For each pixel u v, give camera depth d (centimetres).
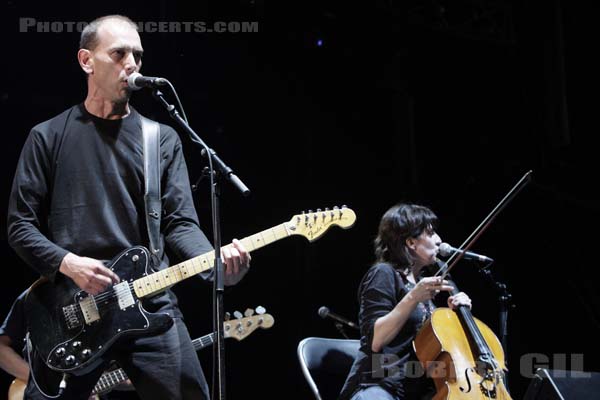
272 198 652
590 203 636
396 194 666
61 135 262
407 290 340
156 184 263
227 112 631
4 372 511
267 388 623
